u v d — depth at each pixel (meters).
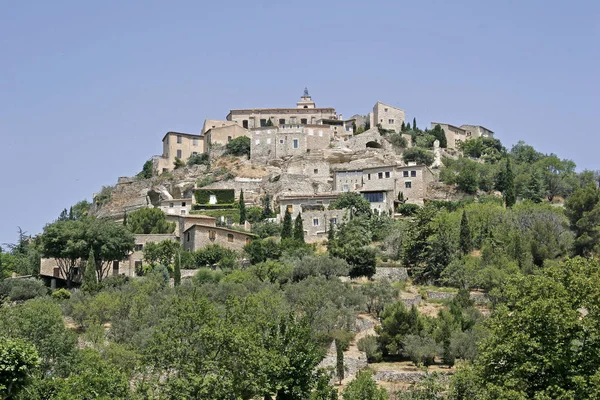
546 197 177.88
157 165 197.12
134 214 143.88
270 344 62.53
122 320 84.56
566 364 55.56
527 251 117.69
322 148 188.88
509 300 67.88
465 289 105.44
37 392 56.72
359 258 114.81
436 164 182.50
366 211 146.38
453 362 83.31
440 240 117.94
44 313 70.94
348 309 90.88
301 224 136.62
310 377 61.81
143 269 122.44
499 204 151.75
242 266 122.25
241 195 158.00
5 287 106.81
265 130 189.88
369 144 191.50
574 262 63.94
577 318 58.22
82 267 119.31
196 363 57.84
